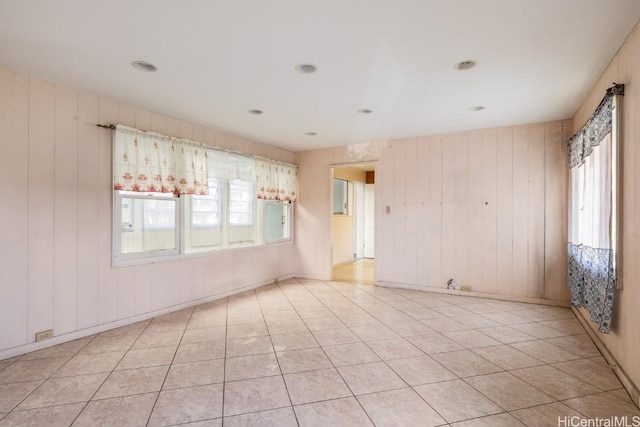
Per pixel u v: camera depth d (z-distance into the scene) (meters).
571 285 3.82
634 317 2.19
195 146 4.27
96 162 3.35
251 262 5.30
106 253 3.43
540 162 4.45
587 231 3.12
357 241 8.73
